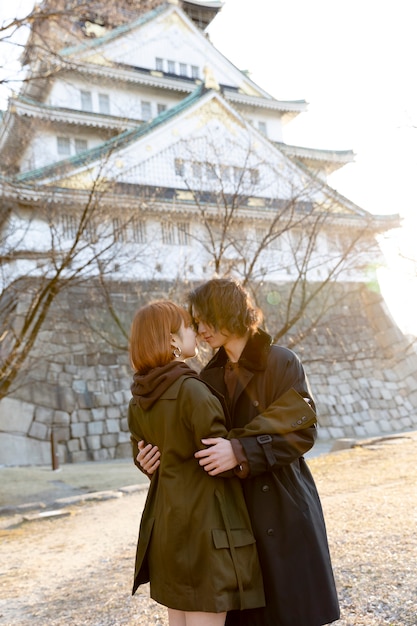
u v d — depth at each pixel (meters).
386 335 26.41
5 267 15.74
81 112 24.20
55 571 5.25
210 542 1.69
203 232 19.56
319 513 1.91
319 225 12.58
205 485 1.77
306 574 1.76
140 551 1.92
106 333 20.48
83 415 18.95
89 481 13.14
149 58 31.00
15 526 8.28
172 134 22.73
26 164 20.53
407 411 24.66
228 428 1.92
